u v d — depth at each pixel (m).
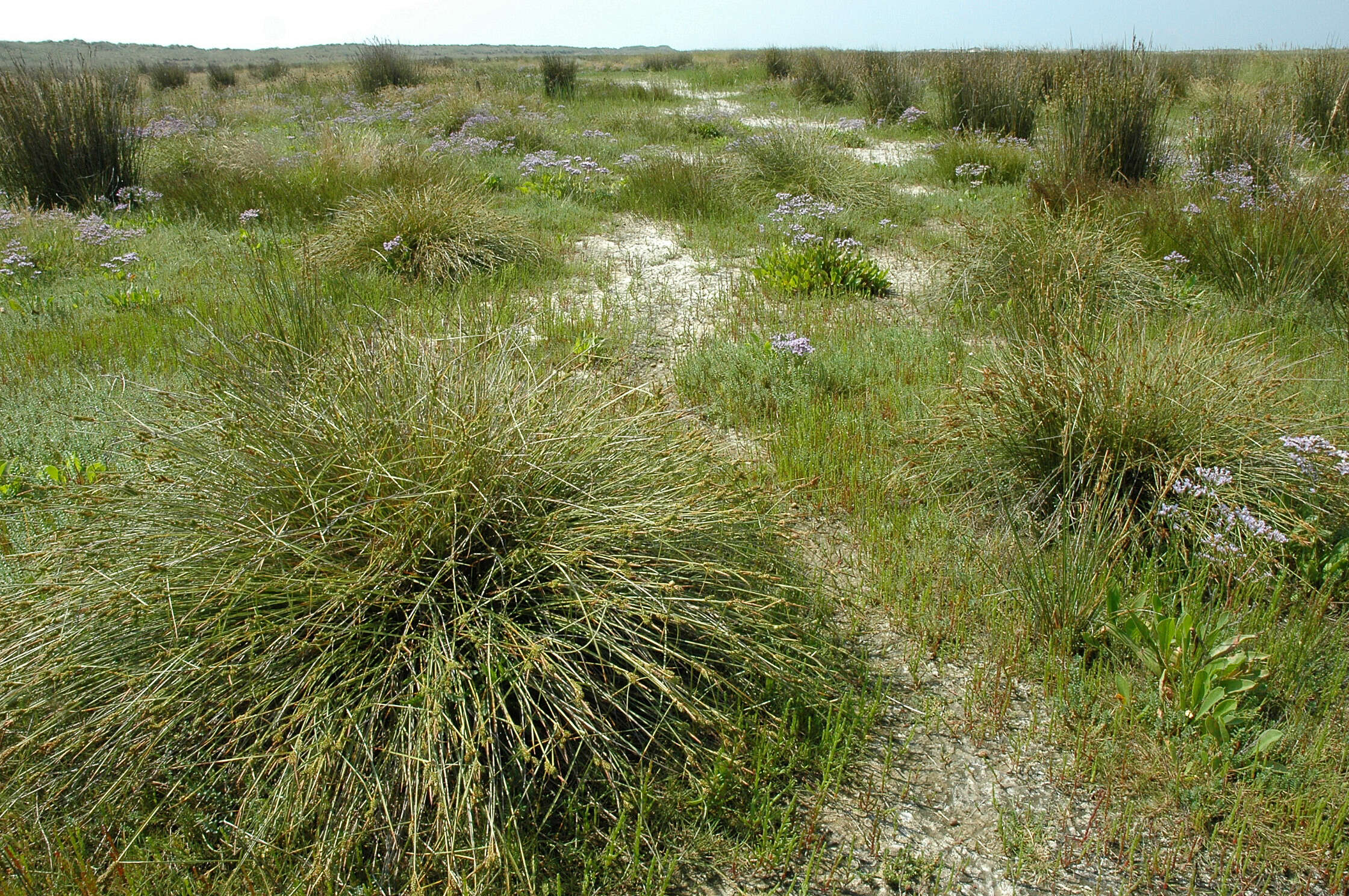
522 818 2.04
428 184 7.37
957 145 10.24
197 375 3.14
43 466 3.50
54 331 5.07
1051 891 1.95
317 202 8.02
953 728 2.41
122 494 2.49
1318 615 2.62
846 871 1.99
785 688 2.41
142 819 2.00
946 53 14.87
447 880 1.89
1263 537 2.83
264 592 2.17
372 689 2.09
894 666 2.66
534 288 6.18
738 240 7.51
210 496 2.38
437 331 3.52
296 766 1.92
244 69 31.89
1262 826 2.05
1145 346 3.50
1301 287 5.39
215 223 7.80
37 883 1.86
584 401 2.99
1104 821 2.11
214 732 2.05
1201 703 2.28
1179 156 8.91
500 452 2.45
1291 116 8.97
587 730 2.16
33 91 8.51
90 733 2.05
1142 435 3.14
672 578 2.35
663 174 9.02
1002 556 3.05
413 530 2.27
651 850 2.01
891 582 2.95
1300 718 2.31
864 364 4.65
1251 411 3.22
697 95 19.33
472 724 2.09
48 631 2.16
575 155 9.75
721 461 3.37
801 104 16.48
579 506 2.39
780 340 4.51
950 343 4.94
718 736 2.28
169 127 12.38
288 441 2.41
